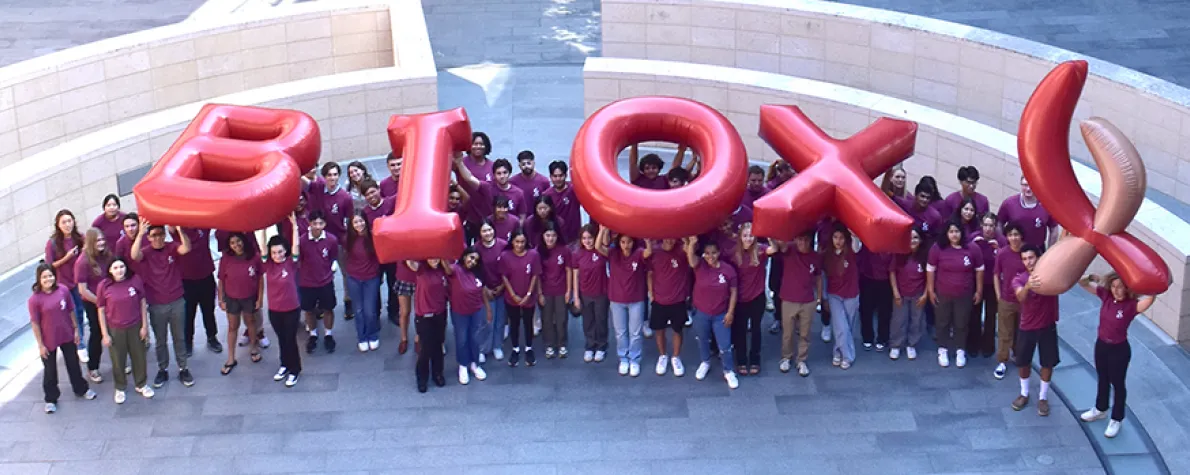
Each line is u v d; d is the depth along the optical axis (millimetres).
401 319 14547
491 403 14008
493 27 25250
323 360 14781
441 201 13570
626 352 14445
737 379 14250
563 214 15406
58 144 19859
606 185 13188
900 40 20375
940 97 20328
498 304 14430
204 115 14953
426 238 13016
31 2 27266
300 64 21859
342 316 15703
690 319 15539
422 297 13672
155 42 20375
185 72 20859
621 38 22297
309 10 21594
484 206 15344
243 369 14602
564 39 24625
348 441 13414
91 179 17172
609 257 14008
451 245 13102
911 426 13492
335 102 19016
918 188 14633
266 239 16125
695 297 13883
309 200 15094
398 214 13227
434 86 19422
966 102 20031
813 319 14969
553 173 15211
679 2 21719
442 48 24141
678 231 13023
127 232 13766
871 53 20766
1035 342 13242
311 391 14227
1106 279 12672
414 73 19359
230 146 14211
